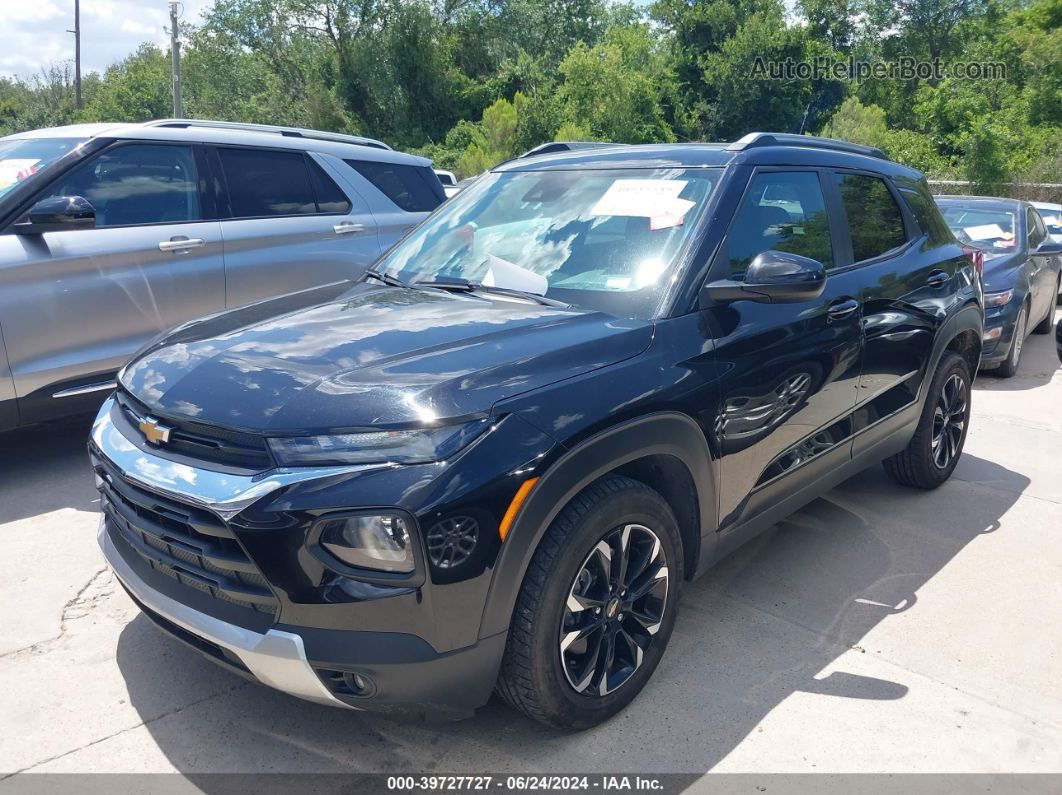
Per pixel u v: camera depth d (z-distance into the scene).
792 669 3.15
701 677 3.08
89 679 3.00
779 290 2.93
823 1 48.38
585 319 2.87
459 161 33.66
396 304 3.11
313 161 6.17
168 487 2.37
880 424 4.12
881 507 4.73
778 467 3.40
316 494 2.20
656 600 2.89
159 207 5.30
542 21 48.50
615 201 3.41
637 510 2.69
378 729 2.77
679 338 2.90
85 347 4.88
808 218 3.69
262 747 2.68
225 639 2.31
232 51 45.28
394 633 2.24
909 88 46.78
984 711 2.94
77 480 4.84
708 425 2.94
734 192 3.31
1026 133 26.73
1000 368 7.82
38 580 3.67
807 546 4.21
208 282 5.41
